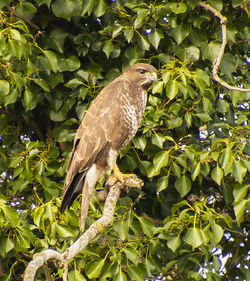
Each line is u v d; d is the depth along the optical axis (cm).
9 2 1084
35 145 1055
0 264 1133
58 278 1077
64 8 1082
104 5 1069
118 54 1133
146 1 1116
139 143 1088
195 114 1100
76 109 1129
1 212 975
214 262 1095
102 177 1028
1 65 996
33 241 1001
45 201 1080
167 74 1023
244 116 1099
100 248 1075
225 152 1017
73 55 1126
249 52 1287
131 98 1041
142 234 1120
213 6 1103
